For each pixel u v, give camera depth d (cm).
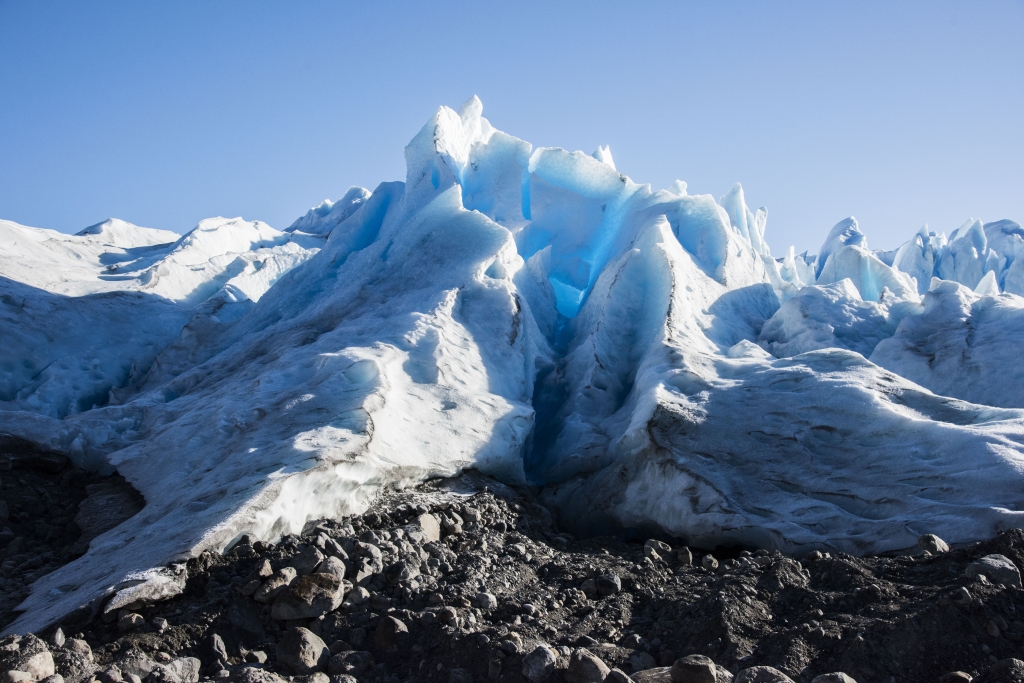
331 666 527
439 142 1628
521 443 1022
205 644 546
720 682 469
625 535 943
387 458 833
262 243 2239
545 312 1496
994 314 1264
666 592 650
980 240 3086
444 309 1156
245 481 738
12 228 1939
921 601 557
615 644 562
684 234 1596
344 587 606
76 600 591
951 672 469
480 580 657
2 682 442
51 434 958
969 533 699
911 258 3030
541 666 493
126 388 1376
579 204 1747
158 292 1695
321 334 1212
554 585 675
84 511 820
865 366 1045
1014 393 1106
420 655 536
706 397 1025
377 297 1294
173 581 596
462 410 998
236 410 947
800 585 638
